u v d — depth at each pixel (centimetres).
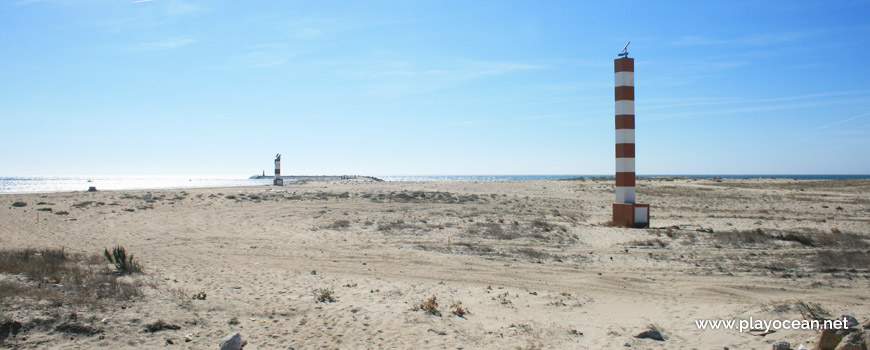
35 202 3934
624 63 3173
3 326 784
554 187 6388
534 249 2189
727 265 1856
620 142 3197
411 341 888
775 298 1345
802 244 2370
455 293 1315
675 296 1373
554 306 1219
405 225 2902
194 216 3256
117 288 1097
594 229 2878
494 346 886
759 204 4631
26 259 1434
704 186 6519
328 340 874
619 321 1093
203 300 1081
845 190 5709
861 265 1820
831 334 843
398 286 1371
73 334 805
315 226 2877
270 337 875
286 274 1498
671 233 2673
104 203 3884
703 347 909
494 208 3997
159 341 815
